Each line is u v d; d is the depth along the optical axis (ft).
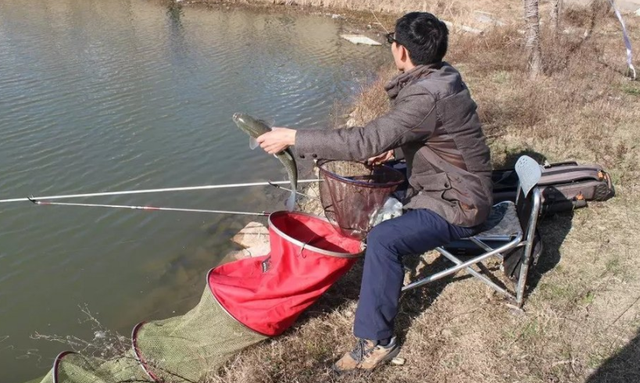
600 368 10.43
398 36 9.52
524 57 30.78
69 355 10.76
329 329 11.55
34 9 53.31
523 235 11.44
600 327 11.41
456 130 9.47
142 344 10.78
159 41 44.88
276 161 24.34
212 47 44.09
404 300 12.26
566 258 13.61
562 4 42.68
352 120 27.91
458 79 9.54
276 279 10.39
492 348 10.95
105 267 16.93
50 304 15.37
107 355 13.03
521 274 11.63
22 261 17.10
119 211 19.88
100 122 27.45
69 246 17.89
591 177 15.52
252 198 21.11
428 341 11.16
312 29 53.67
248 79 36.17
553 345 10.99
